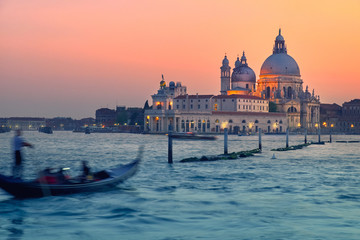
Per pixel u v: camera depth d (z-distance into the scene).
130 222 43.31
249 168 85.31
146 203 50.84
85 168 56.66
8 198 51.59
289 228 41.25
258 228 41.25
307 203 51.22
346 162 100.12
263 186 62.88
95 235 39.50
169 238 38.56
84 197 52.72
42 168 82.81
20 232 40.41
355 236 38.84
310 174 76.56
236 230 40.69
